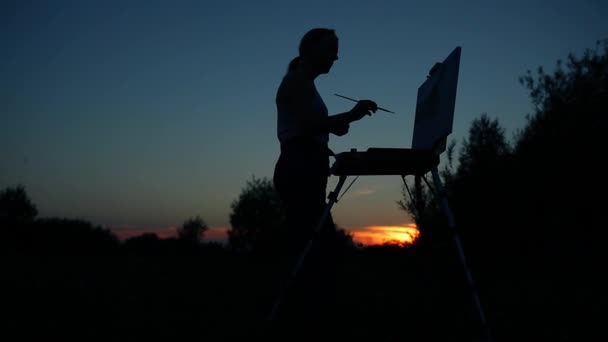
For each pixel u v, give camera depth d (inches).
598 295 187.6
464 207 416.5
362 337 116.2
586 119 374.3
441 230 262.5
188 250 667.4
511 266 374.0
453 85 108.7
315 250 109.6
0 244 666.2
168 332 122.0
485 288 214.1
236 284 229.1
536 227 386.3
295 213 111.5
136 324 130.9
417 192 125.0
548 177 380.2
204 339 114.3
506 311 151.0
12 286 195.5
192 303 169.0
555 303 167.5
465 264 98.9
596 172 361.4
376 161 105.2
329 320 111.8
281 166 111.3
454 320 135.2
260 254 545.6
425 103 128.6
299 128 109.9
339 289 209.2
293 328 109.0
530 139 402.9
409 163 108.4
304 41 113.3
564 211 372.5
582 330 120.6
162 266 352.8
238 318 140.3
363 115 110.8
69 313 142.8
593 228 360.8
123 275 266.1
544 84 409.4
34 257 410.3
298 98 106.3
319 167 110.8
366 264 333.7
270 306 160.2
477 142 438.6
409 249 290.2
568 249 360.2
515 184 394.6
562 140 378.9
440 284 212.5
